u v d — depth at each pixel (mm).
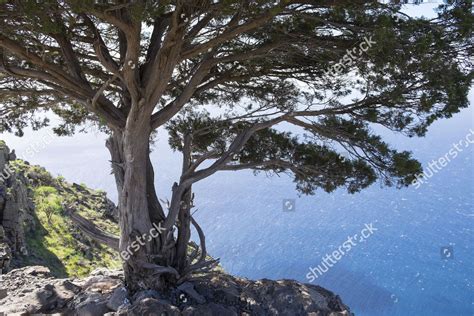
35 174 59094
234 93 14242
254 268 88938
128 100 12008
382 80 9984
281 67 12195
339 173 12352
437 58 8930
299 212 129750
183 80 12547
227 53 12039
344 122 11289
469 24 8539
